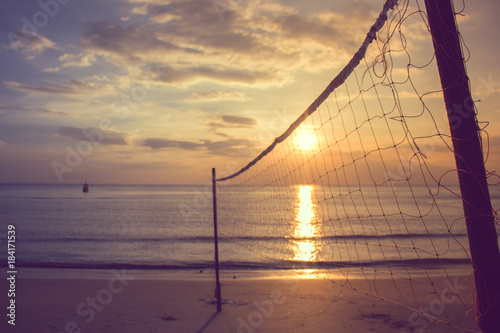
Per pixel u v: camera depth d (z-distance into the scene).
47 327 4.66
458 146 1.79
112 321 4.88
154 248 16.31
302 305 5.54
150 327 4.62
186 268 10.84
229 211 25.38
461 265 10.52
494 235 1.75
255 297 6.07
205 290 6.64
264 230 13.38
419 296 6.03
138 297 6.15
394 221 27.11
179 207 44.53
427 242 17.27
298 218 13.49
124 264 11.32
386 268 10.19
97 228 24.45
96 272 9.97
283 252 11.67
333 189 85.38
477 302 1.79
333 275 8.48
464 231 21.41
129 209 41.56
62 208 43.00
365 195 66.06
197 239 18.88
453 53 1.80
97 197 73.94
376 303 5.62
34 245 17.44
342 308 5.38
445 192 67.06
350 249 14.68
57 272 9.98
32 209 41.28
